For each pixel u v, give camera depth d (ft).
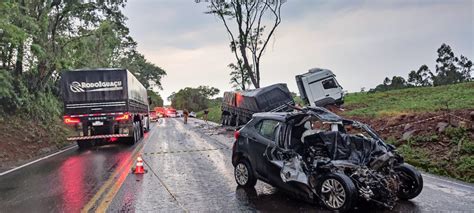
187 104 365.40
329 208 21.18
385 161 22.04
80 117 59.31
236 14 115.85
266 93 76.74
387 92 108.58
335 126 24.77
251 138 26.86
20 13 61.05
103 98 59.88
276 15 115.24
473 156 32.60
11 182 31.50
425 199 23.09
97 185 28.99
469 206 21.42
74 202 23.86
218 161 40.68
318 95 81.20
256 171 26.17
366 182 20.81
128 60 211.00
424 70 130.93
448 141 38.29
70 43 82.79
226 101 99.35
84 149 57.93
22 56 67.10
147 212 21.44
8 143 53.98
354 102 98.58
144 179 30.94
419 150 38.42
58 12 77.41
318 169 21.94
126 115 60.34
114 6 86.84
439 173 31.73
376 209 21.22
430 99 76.23
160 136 80.12
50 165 40.91
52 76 89.45
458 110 50.03
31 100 73.77
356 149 23.49
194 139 70.38
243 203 22.98
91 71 59.77
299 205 22.33
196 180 30.27
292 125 24.82
